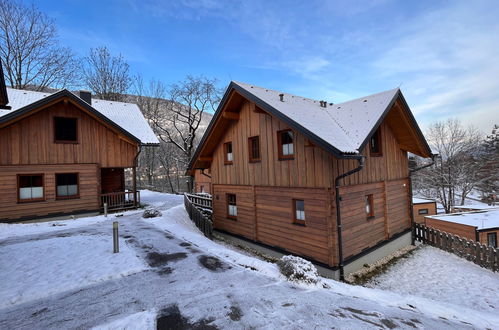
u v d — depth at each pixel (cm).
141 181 4506
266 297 496
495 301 721
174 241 903
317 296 514
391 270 938
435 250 1152
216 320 414
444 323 464
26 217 1304
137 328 396
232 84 1039
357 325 407
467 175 3412
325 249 834
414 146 1198
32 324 413
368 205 1020
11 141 1274
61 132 1434
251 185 1109
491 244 1531
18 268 643
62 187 1427
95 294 514
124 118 1895
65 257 723
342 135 838
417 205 2447
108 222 1248
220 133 1260
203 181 3225
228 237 1256
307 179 873
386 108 898
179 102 3541
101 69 3325
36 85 2823
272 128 996
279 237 998
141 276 603
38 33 2708
